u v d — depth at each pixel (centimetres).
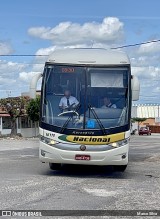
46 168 1539
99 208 853
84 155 1225
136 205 887
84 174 1384
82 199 944
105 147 1227
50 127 1248
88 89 1272
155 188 1109
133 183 1196
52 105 1267
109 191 1052
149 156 2256
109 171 1477
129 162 1889
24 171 1438
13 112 4891
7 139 4403
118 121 1248
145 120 9856
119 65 1294
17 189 1055
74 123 1240
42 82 1291
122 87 1279
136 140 4647
